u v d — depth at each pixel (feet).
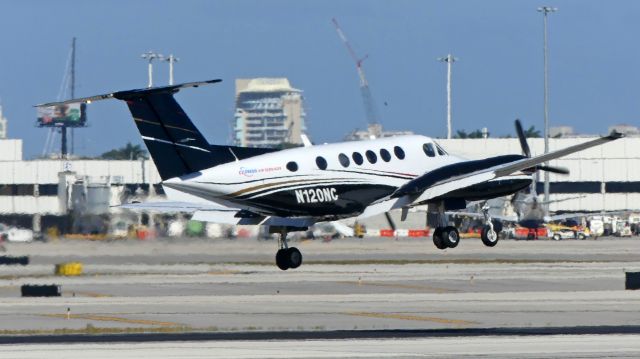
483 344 328.70
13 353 311.68
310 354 307.58
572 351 313.53
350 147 451.94
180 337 352.49
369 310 433.07
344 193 447.01
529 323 389.80
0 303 462.19
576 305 446.60
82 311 432.25
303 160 440.45
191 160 427.33
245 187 431.02
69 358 300.61
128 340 344.69
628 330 366.02
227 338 348.79
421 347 322.14
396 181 456.86
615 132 456.86
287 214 445.37
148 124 422.00
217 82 421.59
